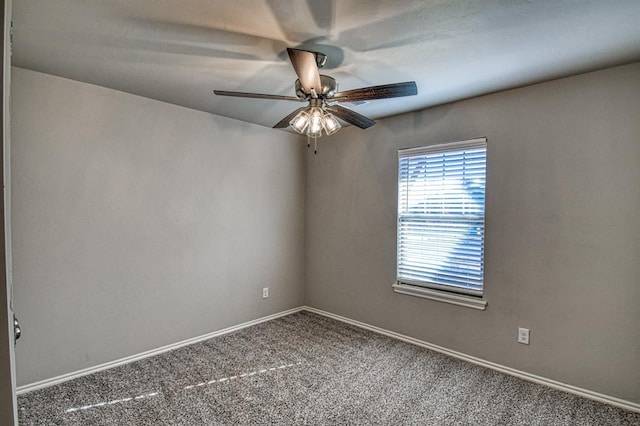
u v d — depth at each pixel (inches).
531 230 100.0
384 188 136.3
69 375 98.3
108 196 105.1
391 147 133.6
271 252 154.0
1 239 25.4
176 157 120.6
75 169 98.6
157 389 94.0
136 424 79.0
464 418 82.4
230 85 101.0
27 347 91.3
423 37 71.6
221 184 134.4
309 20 65.3
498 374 104.1
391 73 90.8
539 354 98.8
